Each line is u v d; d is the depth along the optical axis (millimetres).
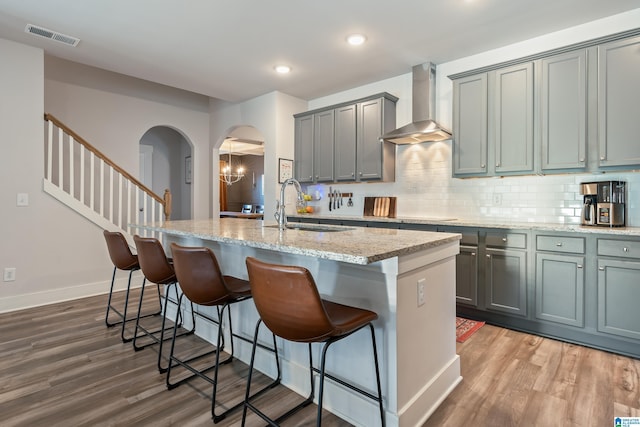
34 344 2635
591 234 2496
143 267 2432
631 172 2758
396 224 3664
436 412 1810
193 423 1725
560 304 2639
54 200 3707
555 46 3111
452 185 3805
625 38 2559
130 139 5172
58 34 3201
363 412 1698
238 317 2434
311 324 1343
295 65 3869
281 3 2668
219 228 2551
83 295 3902
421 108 3822
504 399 1917
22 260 3516
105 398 1934
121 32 3143
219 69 4012
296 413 1812
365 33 3145
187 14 2836
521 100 3041
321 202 5031
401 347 1619
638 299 2328
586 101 2725
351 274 1759
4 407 1844
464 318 3174
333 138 4500
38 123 3568
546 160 2916
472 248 3074
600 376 2150
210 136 6023
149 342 2691
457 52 3531
